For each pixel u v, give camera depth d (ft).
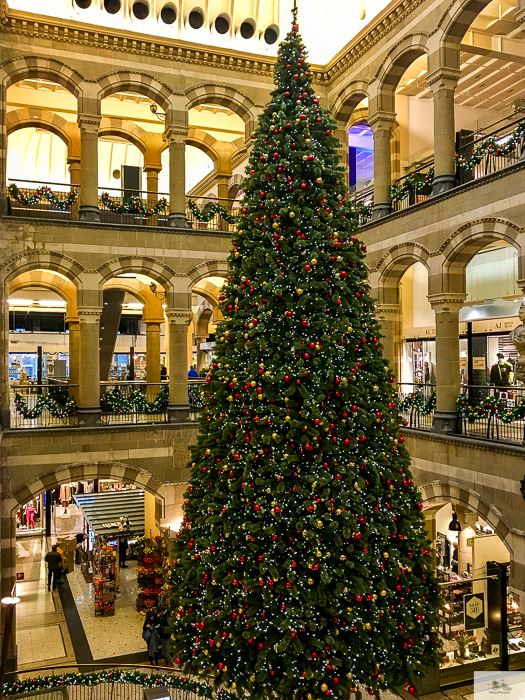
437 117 48.98
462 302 48.19
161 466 56.95
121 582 67.56
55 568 64.54
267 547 27.58
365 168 75.10
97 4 59.98
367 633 27.50
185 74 60.39
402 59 53.88
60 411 56.24
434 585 31.35
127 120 72.28
